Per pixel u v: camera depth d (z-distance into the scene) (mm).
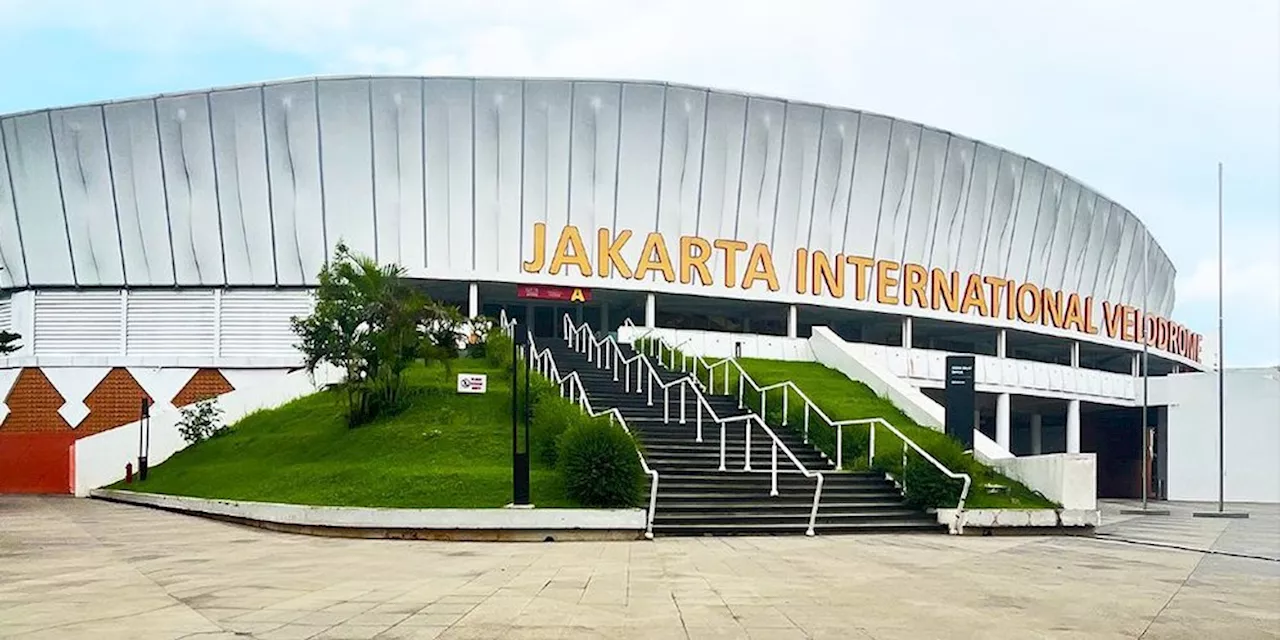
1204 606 10664
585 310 44750
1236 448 43344
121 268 39156
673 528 17203
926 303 44906
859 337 49062
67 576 11953
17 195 39469
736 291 41031
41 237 39438
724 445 20438
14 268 39812
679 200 40375
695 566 13195
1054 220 49219
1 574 12164
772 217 41750
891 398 27812
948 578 12445
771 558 14219
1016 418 58125
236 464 25172
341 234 38531
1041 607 10328
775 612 9664
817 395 27625
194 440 30078
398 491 18328
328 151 38406
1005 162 46719
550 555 14461
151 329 38969
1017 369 43469
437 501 17672
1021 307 48312
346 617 9117
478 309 39844
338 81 38156
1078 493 20250
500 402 24812
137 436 30922
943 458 20453
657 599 10359
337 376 30609
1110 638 8727
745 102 40719
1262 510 34000
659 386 26125
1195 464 44500
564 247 39250
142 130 38656
